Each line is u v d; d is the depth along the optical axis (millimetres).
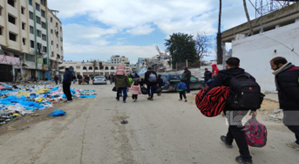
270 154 3129
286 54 7645
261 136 2910
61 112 5855
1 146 3480
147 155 3148
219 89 2740
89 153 3207
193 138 3912
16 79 30609
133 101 8750
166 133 4227
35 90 11508
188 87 11797
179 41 35344
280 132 4152
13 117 5496
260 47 8930
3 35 26875
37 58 38094
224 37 14609
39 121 5207
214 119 5430
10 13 28812
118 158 3039
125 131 4363
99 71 86250
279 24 10148
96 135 4082
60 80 30406
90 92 12781
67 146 3486
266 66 8633
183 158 3039
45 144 3578
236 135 2820
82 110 6668
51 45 46031
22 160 2941
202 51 37375
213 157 3062
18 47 30953
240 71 2867
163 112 6367
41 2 41594
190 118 5555
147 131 4363
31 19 36875
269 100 7043
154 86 9070
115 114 6047
